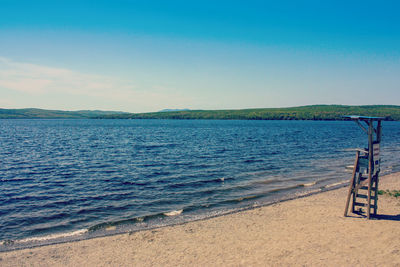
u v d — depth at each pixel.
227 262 8.83
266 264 8.55
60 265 8.98
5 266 8.95
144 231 11.77
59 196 17.27
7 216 13.81
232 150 40.12
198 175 23.22
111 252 9.85
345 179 21.56
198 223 12.61
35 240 11.05
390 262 8.25
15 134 74.31
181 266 8.69
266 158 32.75
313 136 70.44
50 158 32.41
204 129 106.81
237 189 18.83
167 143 50.62
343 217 12.55
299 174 23.73
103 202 16.11
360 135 77.31
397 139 63.84
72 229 12.20
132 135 73.00
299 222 12.23
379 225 11.38
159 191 18.39
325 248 9.45
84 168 26.27
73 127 122.25
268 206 14.86
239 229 11.73
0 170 25.12
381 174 23.42
